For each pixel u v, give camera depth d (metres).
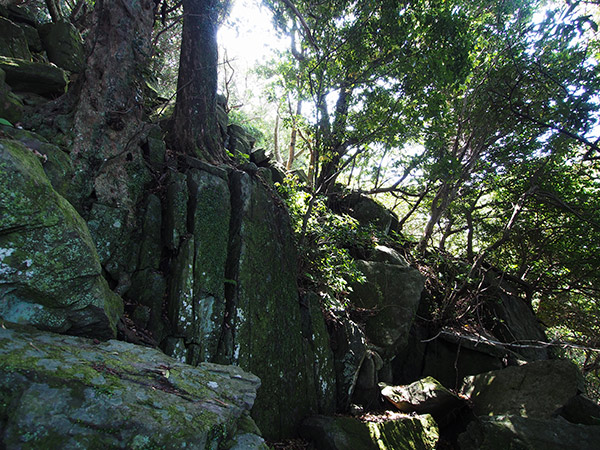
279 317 5.70
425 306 9.88
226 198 5.53
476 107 9.70
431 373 8.86
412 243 11.60
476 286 10.66
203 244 4.94
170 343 4.33
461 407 7.27
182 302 4.48
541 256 13.32
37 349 2.50
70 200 4.11
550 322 14.04
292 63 8.15
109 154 4.62
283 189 7.80
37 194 2.78
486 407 6.86
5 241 2.63
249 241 5.50
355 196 11.29
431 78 6.57
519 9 9.13
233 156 6.92
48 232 2.83
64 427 2.08
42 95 5.06
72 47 6.40
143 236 4.69
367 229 9.91
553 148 8.57
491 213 14.73
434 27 6.44
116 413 2.21
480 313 10.65
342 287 7.30
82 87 4.63
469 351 9.05
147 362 2.95
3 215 2.58
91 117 4.55
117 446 2.11
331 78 7.06
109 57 4.76
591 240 11.66
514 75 8.64
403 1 6.48
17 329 2.67
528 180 11.41
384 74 6.86
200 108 6.03
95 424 2.14
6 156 2.63
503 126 9.75
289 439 5.21
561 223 12.46
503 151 10.93
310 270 7.20
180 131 5.89
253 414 4.85
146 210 4.81
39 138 3.93
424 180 10.82
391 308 7.89
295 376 5.66
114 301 3.78
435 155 8.81
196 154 5.82
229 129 8.59
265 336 5.34
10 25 5.48
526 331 10.79
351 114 7.30
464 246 15.58
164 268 4.77
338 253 7.64
